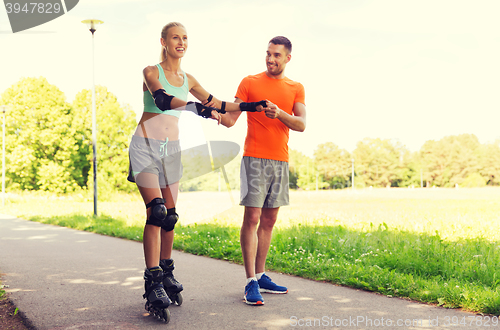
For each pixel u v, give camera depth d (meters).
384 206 18.89
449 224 8.77
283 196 3.77
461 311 3.22
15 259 5.61
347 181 78.88
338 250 5.52
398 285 3.79
